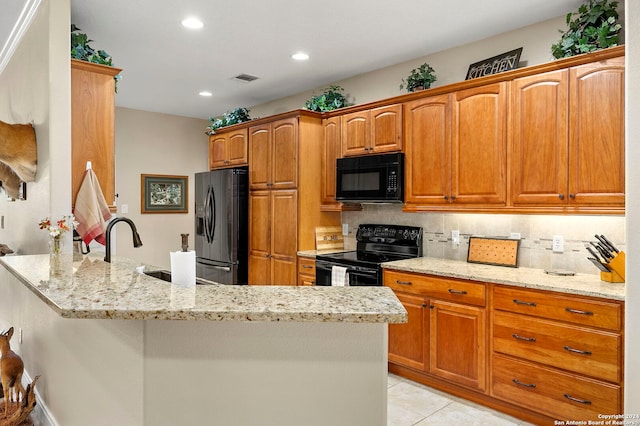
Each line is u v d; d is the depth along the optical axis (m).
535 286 2.54
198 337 1.38
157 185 6.04
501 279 2.70
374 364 1.38
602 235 2.71
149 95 5.07
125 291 1.48
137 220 5.86
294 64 3.96
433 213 3.75
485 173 3.06
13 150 2.86
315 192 4.26
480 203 3.10
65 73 2.64
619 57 2.45
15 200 3.74
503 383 2.71
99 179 2.86
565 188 2.67
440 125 3.31
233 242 4.57
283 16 2.96
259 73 4.22
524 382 2.61
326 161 4.25
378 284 3.39
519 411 2.69
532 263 3.13
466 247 3.51
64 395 2.13
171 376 1.38
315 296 1.42
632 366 1.46
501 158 2.98
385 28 3.17
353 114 3.97
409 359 3.21
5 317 3.48
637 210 1.45
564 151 2.68
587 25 2.66
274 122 4.37
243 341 1.37
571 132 2.65
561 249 2.99
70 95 2.66
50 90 2.58
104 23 3.05
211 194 4.85
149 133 5.95
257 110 5.58
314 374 1.38
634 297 1.45
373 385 1.38
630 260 1.47
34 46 3.01
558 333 2.45
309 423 1.38
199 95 5.08
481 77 3.05
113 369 1.58
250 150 4.68
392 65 4.00
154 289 1.52
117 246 5.67
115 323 1.55
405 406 2.85
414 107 3.48
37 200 2.99
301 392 1.38
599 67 2.53
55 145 2.61
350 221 4.42
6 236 4.12
